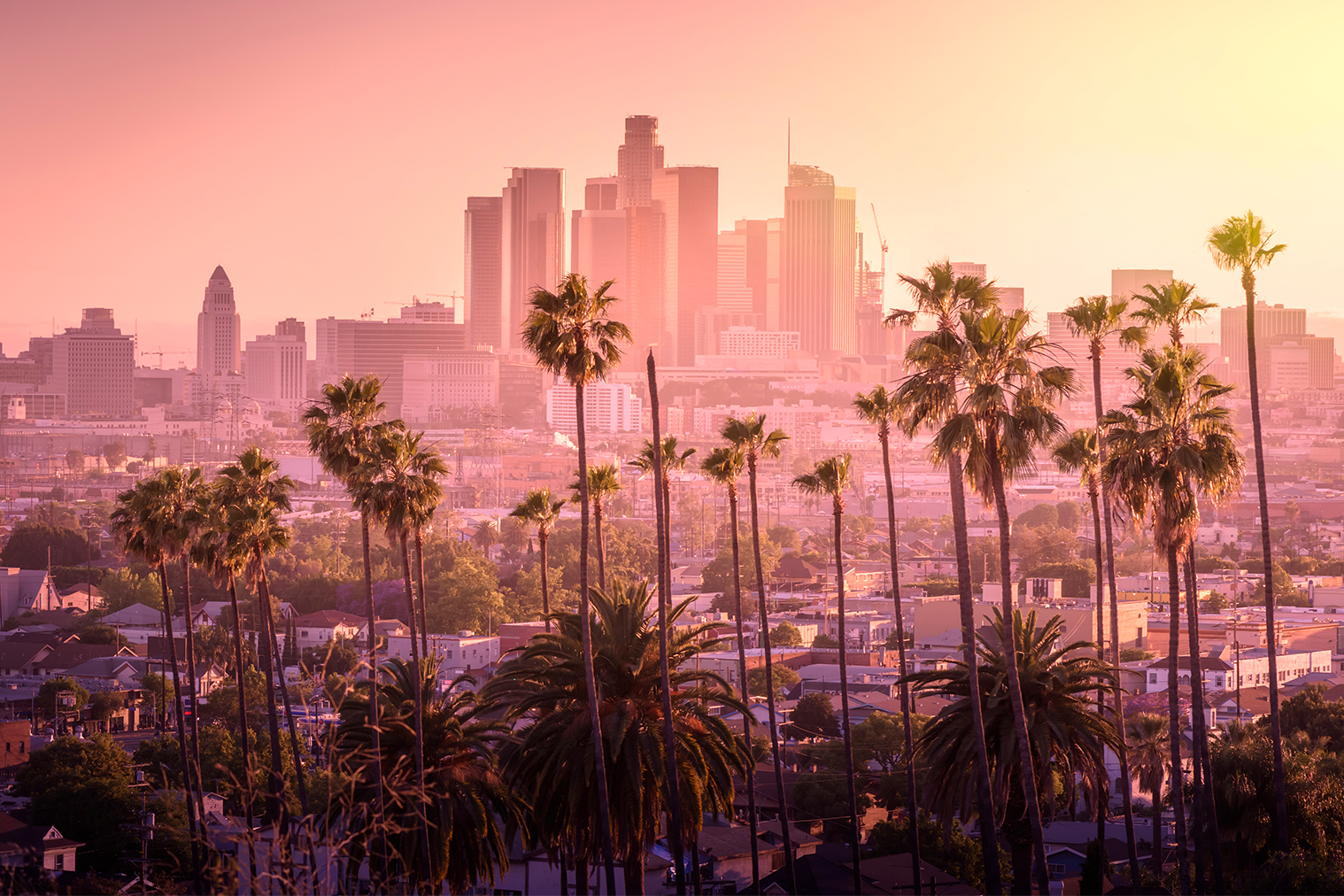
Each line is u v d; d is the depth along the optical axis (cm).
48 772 15138
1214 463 7900
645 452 10906
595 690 7744
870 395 10862
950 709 7800
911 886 9994
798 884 9931
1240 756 9588
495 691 8031
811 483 10831
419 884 7481
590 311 8181
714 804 8088
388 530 9288
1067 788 8169
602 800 7400
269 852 4772
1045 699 7638
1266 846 9325
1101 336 9812
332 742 5903
